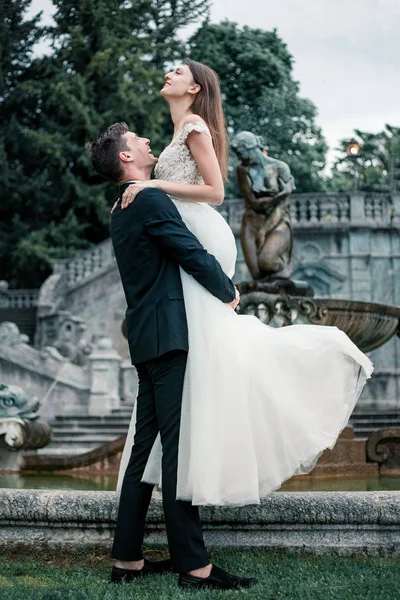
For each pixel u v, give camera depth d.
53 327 28.84
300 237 27.27
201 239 3.77
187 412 3.50
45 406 20.81
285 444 3.59
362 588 3.25
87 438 18.25
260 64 38.25
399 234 27.09
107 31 31.28
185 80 3.94
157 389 3.55
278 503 3.85
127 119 34.34
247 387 3.56
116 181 3.87
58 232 35.31
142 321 3.57
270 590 3.26
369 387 25.48
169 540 3.44
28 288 37.34
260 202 9.84
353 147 27.73
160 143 34.91
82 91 33.09
